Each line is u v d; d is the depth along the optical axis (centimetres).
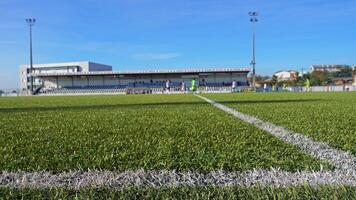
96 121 667
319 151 346
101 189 233
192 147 372
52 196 222
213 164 292
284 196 215
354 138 421
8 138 456
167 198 216
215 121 651
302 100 1541
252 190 227
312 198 212
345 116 717
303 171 269
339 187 229
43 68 9544
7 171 280
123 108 1086
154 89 5991
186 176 260
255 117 723
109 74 6481
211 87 6019
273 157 319
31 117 783
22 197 221
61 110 1036
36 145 398
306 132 482
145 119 697
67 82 6688
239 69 6209
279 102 1365
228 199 213
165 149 361
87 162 304
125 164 297
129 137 451
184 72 6359
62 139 442
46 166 294
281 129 519
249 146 377
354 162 297
